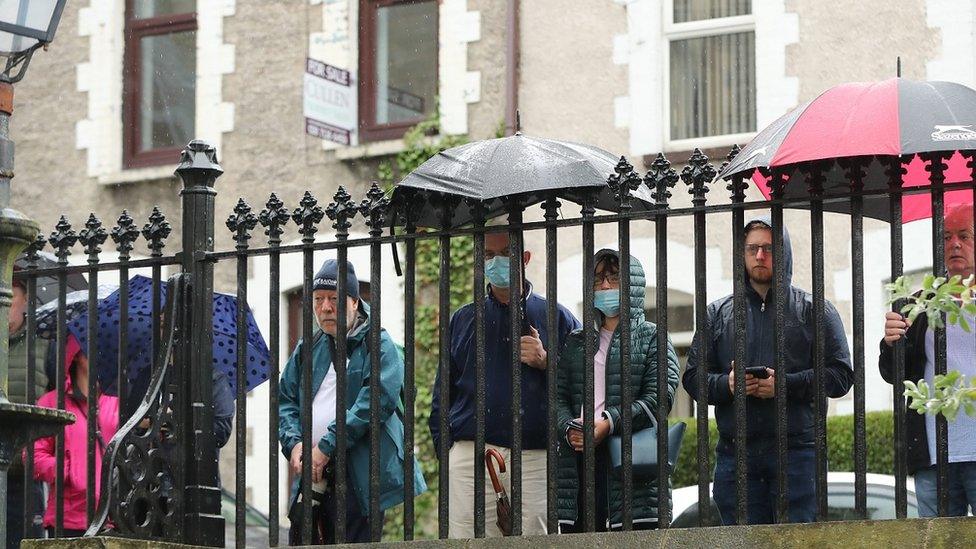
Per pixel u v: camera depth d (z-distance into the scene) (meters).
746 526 7.90
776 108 19.23
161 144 22.44
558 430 9.44
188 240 9.27
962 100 8.21
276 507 8.91
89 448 9.18
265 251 9.05
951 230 9.35
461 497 9.84
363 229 20.75
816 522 7.82
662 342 8.31
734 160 8.42
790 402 9.45
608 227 19.19
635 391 9.41
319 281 10.06
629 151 19.83
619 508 9.20
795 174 9.61
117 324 10.33
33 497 9.41
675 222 19.00
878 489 11.73
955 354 9.04
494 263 9.73
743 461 8.11
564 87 20.22
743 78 19.56
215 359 9.97
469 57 20.77
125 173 22.17
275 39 21.92
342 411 8.76
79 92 22.69
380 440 9.27
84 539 8.47
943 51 18.62
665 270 8.33
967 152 8.23
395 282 20.34
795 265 18.25
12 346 10.66
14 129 22.92
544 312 10.01
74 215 22.47
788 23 19.23
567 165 8.55
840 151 8.01
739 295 8.20
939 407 7.06
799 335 9.58
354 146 21.11
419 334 20.16
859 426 7.99
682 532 7.99
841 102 8.27
